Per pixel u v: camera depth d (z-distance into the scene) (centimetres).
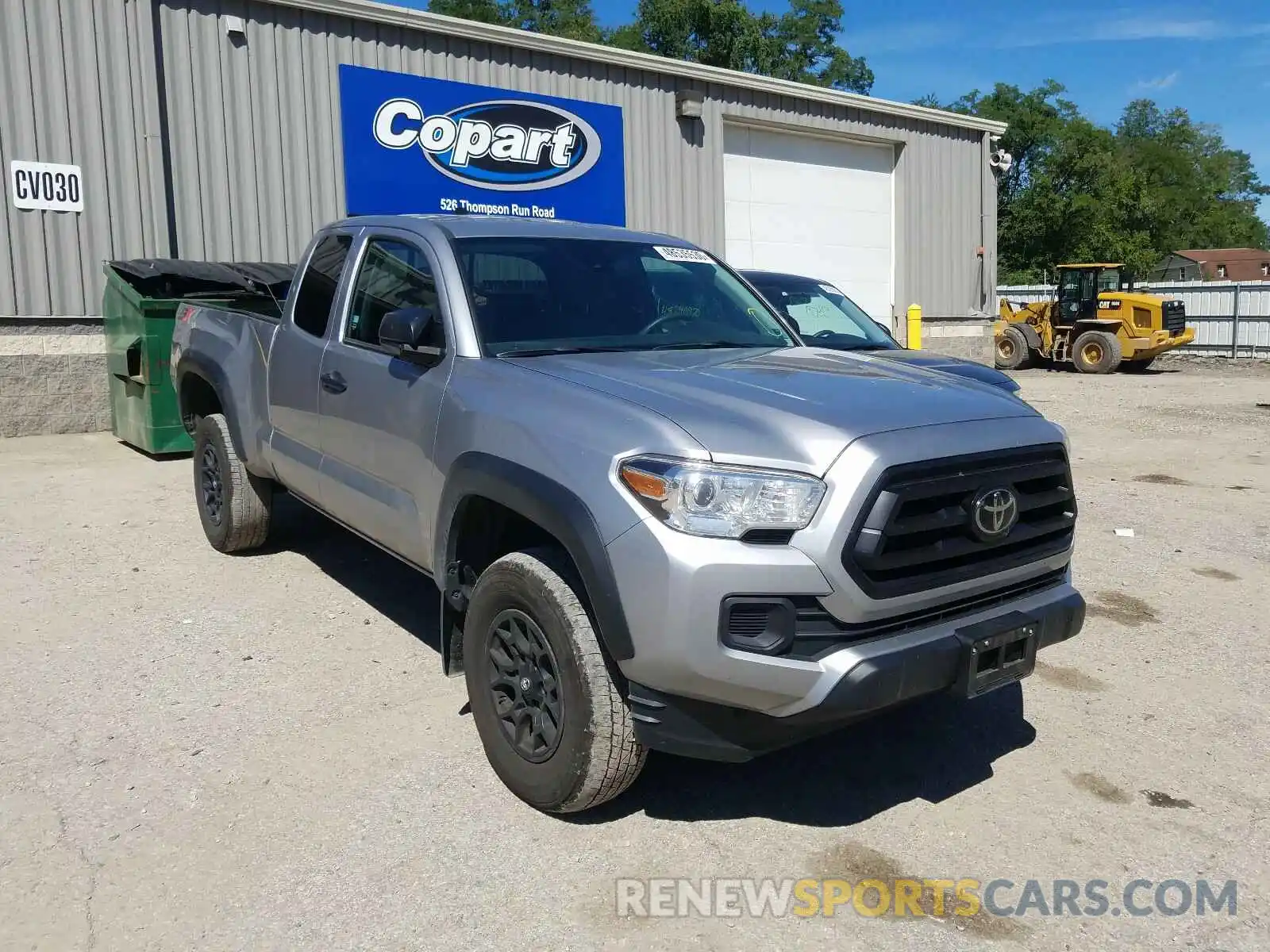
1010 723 431
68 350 1100
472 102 1369
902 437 308
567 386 348
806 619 295
